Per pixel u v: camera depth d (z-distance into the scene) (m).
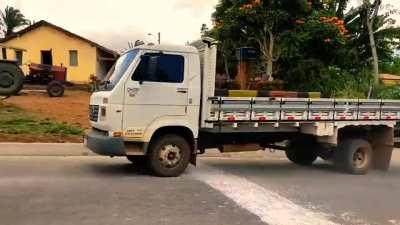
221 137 11.47
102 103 9.92
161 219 7.05
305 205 8.37
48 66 31.30
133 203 7.91
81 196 8.21
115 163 11.82
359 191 9.93
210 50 10.52
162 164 10.21
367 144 12.44
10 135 14.23
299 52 21.55
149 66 10.02
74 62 40.34
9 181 9.14
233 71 21.67
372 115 12.45
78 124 17.19
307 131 11.84
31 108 21.19
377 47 26.89
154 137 10.21
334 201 8.83
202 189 9.21
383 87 21.06
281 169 12.50
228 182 10.05
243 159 14.06
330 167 13.33
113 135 9.77
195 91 10.41
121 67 10.23
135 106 9.91
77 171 10.52
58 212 7.18
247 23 21.36
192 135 10.44
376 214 7.97
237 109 10.78
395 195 9.63
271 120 11.13
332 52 21.84
